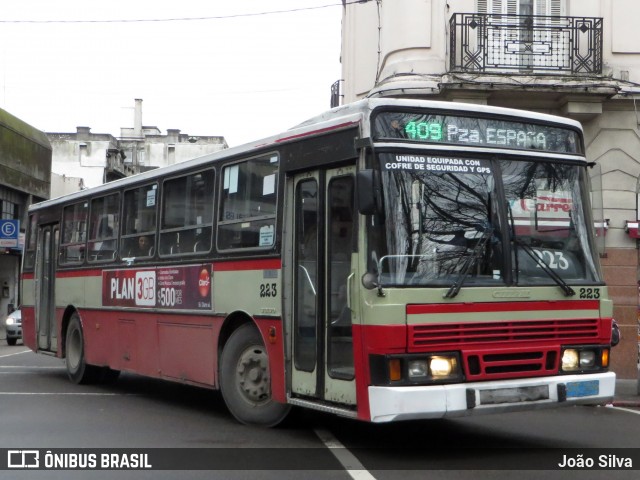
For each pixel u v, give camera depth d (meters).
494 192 8.28
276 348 9.26
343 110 8.56
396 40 18.02
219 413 11.14
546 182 8.60
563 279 8.45
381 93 17.73
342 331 8.28
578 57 17.45
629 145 17.30
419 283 7.73
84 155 59.72
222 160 10.62
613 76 17.39
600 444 9.18
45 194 36.91
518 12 17.97
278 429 9.80
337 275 8.42
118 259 13.19
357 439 9.23
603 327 8.55
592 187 8.93
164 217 11.95
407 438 9.38
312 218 8.90
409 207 7.89
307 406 8.65
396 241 7.77
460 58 17.48
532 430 10.22
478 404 7.68
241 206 10.11
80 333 14.51
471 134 8.38
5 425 10.09
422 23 17.72
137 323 12.48
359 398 7.80
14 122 33.47
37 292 16.58
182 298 11.26
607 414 12.09
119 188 13.40
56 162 59.53
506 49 17.53
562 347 8.28
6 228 28.95
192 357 10.99
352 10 21.69
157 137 71.94
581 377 8.27
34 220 16.98
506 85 16.83
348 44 22.22
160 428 9.88
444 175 8.11
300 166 9.02
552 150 8.78
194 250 11.07
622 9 17.61
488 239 8.12
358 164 8.02
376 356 7.60
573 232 8.65
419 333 7.62
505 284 8.06
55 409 11.48
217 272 10.45
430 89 17.28
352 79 21.38
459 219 8.07
